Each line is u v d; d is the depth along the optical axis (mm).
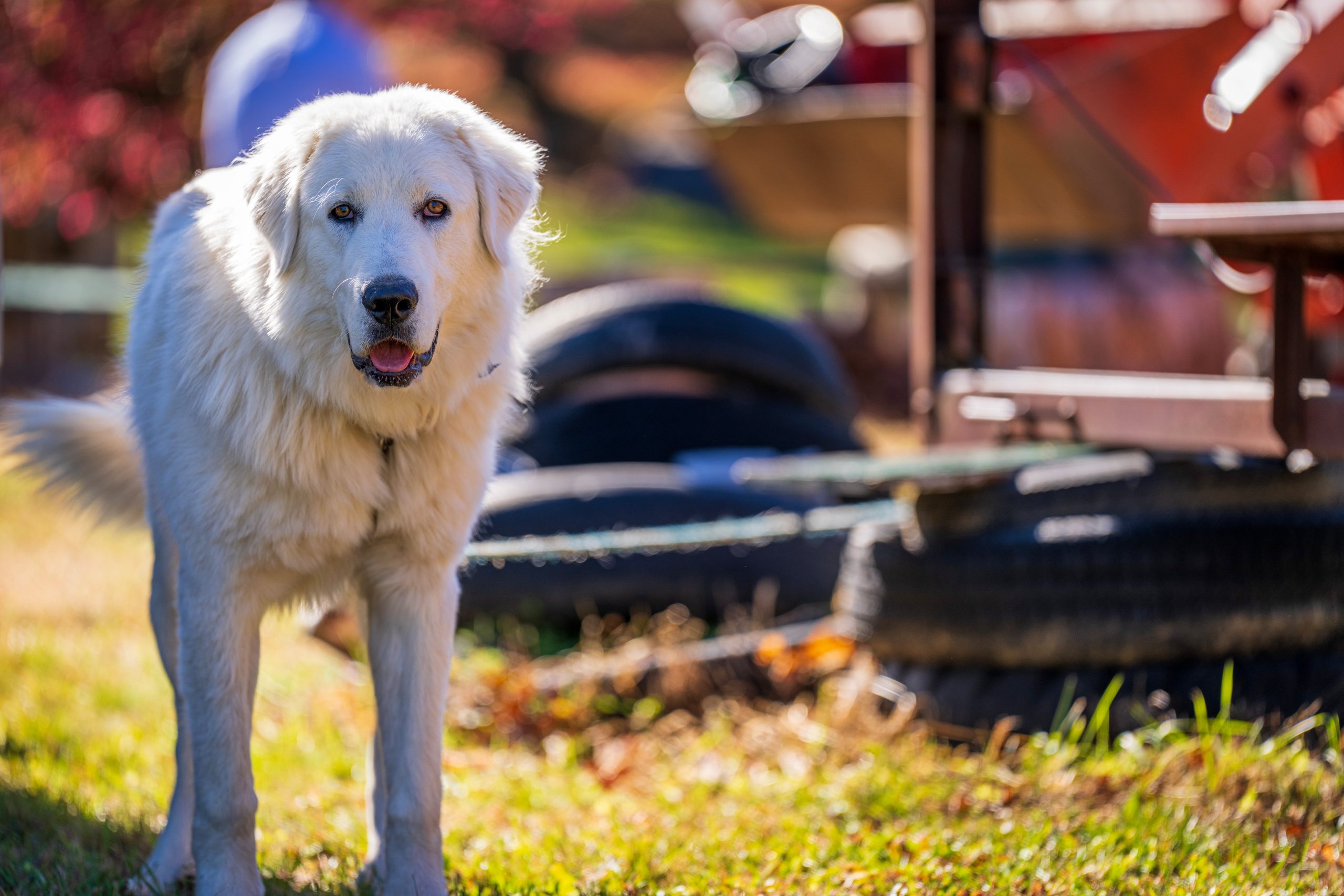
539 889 4344
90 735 6188
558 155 39656
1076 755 5480
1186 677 5676
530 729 6660
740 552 8109
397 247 3912
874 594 6328
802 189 12336
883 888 4418
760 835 5004
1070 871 4383
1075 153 10266
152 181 15359
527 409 8562
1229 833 4574
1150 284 16219
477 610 8023
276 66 11211
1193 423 5508
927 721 6109
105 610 8383
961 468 5961
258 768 5848
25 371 16250
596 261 25859
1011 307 16500
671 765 6137
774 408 9812
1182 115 8773
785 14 11906
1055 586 5801
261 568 4180
